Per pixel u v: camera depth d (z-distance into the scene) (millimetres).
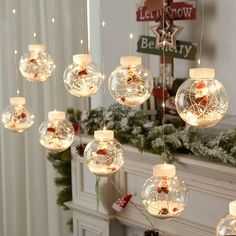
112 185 2369
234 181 1779
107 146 1417
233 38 2133
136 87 1379
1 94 3334
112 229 2402
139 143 2041
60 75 2998
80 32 2975
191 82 1192
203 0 2234
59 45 2982
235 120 2061
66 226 3123
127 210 2314
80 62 1528
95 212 2443
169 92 2266
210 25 2223
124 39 2672
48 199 3195
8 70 3283
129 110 2334
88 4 2967
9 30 3211
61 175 2809
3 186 3439
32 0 3086
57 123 1649
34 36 2979
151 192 1243
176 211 1249
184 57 2193
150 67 2555
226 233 1083
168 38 2201
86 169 2502
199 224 1967
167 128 2045
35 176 3246
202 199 1946
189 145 1917
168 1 2191
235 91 2146
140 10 2332
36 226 3293
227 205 1845
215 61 2221
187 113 1192
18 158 3338
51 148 1652
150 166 2127
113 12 2736
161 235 2152
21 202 3383
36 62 1786
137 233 2371
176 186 1245
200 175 1913
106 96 2848
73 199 2615
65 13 2965
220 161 1828
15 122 1868
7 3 3195
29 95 3186
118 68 1406
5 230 3471
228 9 2141
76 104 3033
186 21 2322
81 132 2451
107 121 2307
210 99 1176
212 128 2064
